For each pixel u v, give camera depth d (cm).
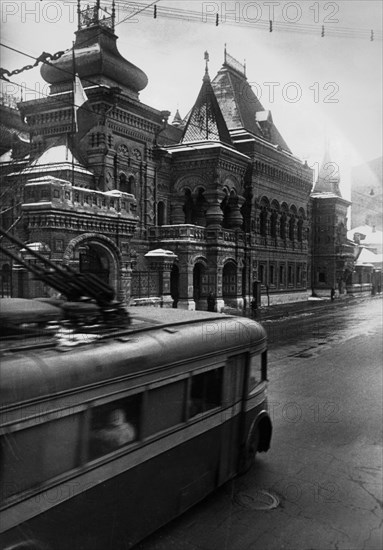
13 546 358
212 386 581
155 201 3112
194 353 534
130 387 452
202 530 544
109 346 448
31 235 1962
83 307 484
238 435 642
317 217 5009
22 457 364
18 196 2398
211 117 3297
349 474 711
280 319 2912
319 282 5047
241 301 3400
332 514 594
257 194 3644
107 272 2208
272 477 693
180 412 523
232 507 596
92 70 2767
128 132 2877
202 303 3092
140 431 468
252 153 3531
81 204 2039
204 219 3516
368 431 895
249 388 658
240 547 520
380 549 527
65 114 2697
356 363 1528
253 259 3588
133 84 2961
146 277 2742
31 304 477
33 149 2814
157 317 596
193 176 3198
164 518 507
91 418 417
